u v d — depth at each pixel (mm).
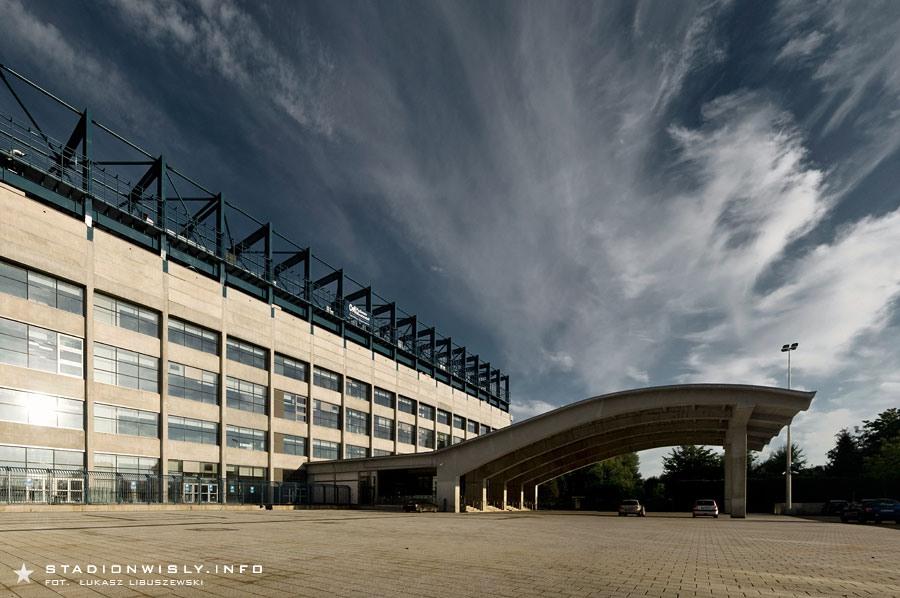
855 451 98375
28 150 36062
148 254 42125
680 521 37781
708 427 55719
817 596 8836
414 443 77500
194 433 44781
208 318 46875
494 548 15648
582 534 22500
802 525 33031
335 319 65000
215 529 20344
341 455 62625
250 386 51438
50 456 33938
